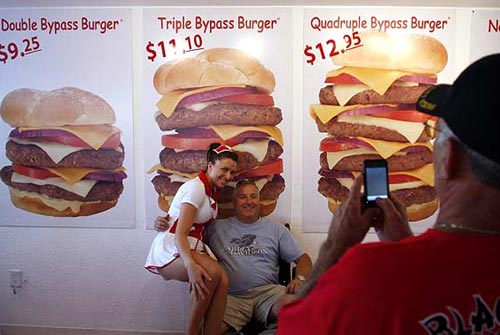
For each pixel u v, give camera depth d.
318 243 2.86
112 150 2.86
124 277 2.94
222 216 2.84
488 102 0.70
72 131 2.86
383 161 1.03
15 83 2.86
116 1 2.75
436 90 0.83
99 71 2.82
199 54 2.77
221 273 2.41
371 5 2.71
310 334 0.77
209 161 2.62
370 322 0.70
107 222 2.91
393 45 2.72
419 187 2.78
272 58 2.76
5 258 2.98
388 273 0.71
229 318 2.54
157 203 2.87
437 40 2.72
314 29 2.73
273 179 2.83
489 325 0.69
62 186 2.90
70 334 2.97
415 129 2.74
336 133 2.78
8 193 2.93
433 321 0.69
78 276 2.96
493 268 0.71
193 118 2.80
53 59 2.83
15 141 2.89
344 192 2.80
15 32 2.83
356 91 2.75
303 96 2.78
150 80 2.81
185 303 2.92
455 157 0.75
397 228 0.98
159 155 2.85
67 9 2.80
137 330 2.96
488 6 2.69
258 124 2.79
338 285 0.74
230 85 2.78
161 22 2.77
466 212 0.75
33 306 2.99
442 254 0.72
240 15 2.74
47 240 2.95
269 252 2.67
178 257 2.44
